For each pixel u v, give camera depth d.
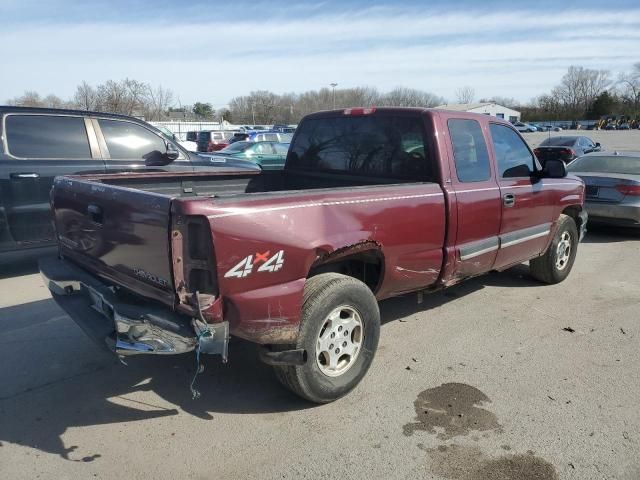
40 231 6.50
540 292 6.13
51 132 6.60
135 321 2.94
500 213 4.92
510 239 5.14
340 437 3.27
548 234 5.88
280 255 3.16
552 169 5.39
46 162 6.48
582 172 10.02
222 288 2.96
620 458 3.08
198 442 3.21
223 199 2.97
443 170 4.32
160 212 2.97
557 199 5.86
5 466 2.97
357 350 3.73
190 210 2.84
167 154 7.23
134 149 7.30
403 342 4.67
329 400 3.62
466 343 4.66
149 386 3.88
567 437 3.28
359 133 4.87
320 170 5.25
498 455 3.11
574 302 5.80
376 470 2.97
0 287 6.16
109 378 4.00
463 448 3.17
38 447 3.15
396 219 3.87
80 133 6.83
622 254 8.33
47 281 3.94
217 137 31.09
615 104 92.88
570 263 6.51
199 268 2.95
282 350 3.33
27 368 4.15
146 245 3.14
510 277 6.75
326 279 3.52
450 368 4.18
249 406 3.62
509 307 5.61
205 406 3.62
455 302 5.74
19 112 6.42
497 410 3.58
